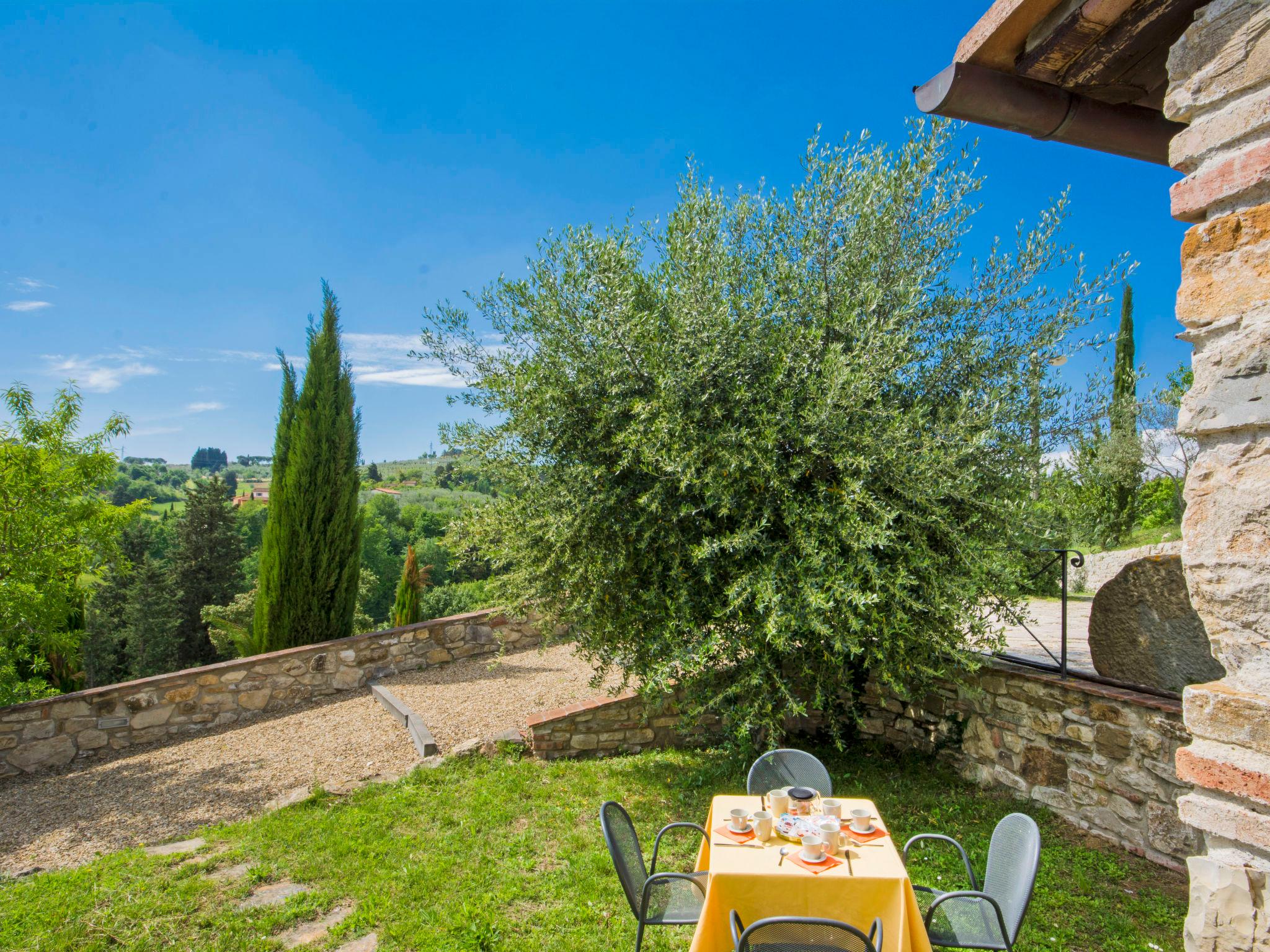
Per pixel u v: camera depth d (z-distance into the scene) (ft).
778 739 16.76
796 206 16.92
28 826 18.03
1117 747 13.71
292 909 12.14
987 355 16.69
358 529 35.17
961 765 17.35
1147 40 6.75
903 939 8.46
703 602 16.16
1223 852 5.78
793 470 14.83
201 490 86.79
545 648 20.80
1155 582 13.69
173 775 21.25
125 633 81.46
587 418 16.88
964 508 15.75
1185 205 6.28
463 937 10.90
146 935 11.43
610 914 11.57
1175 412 44.01
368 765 21.08
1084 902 11.73
